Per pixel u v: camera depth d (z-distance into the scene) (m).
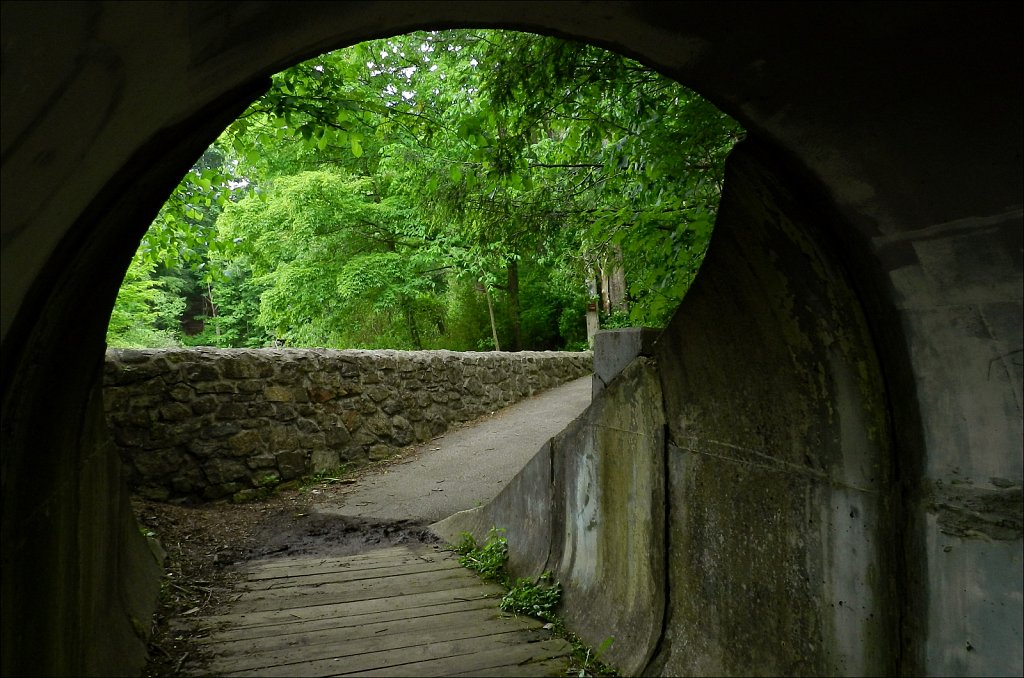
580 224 5.55
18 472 1.71
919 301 1.84
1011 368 1.62
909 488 1.95
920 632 1.89
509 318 19.52
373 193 15.62
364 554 5.48
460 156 5.50
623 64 4.01
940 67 1.51
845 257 2.03
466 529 5.81
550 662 3.40
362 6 1.73
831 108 1.79
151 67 1.45
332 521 6.38
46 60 1.22
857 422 2.11
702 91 2.08
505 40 4.03
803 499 2.37
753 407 2.64
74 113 1.36
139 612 3.62
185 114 1.76
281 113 4.72
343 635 3.72
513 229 5.54
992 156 1.53
